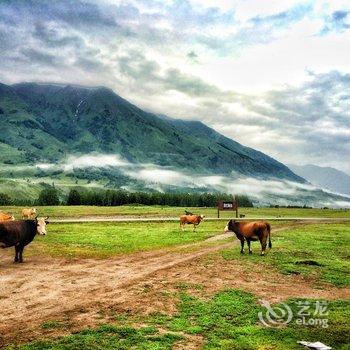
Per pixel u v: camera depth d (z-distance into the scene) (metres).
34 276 24.33
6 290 20.84
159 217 92.06
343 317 17.22
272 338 14.67
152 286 22.03
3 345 13.48
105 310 17.55
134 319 16.38
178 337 14.45
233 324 16.12
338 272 26.23
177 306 18.28
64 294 20.20
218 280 23.64
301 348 13.80
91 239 44.00
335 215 117.19
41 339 14.04
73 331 14.88
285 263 29.33
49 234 48.34
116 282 23.00
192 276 24.70
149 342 13.94
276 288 22.03
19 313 17.08
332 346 14.16
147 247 38.53
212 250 36.56
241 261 30.06
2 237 27.69
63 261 29.89
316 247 38.56
